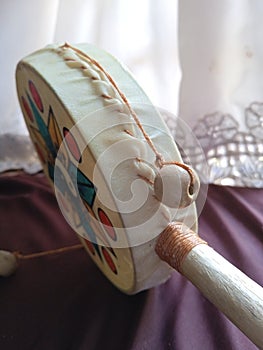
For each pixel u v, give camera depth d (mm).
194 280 436
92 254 622
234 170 771
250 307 389
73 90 485
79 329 539
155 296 571
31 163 888
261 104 755
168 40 814
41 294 594
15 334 539
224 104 769
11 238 693
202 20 736
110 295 582
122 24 816
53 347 519
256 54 737
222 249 636
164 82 836
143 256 484
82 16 826
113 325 541
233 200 731
